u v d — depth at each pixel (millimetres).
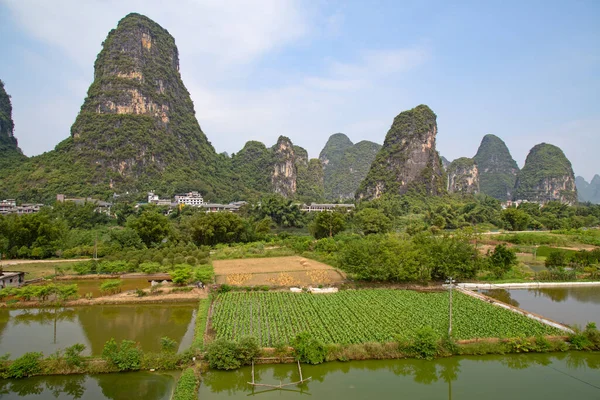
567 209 166250
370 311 41094
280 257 75500
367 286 52875
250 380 27812
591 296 50906
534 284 55656
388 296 47281
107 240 81312
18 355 30609
